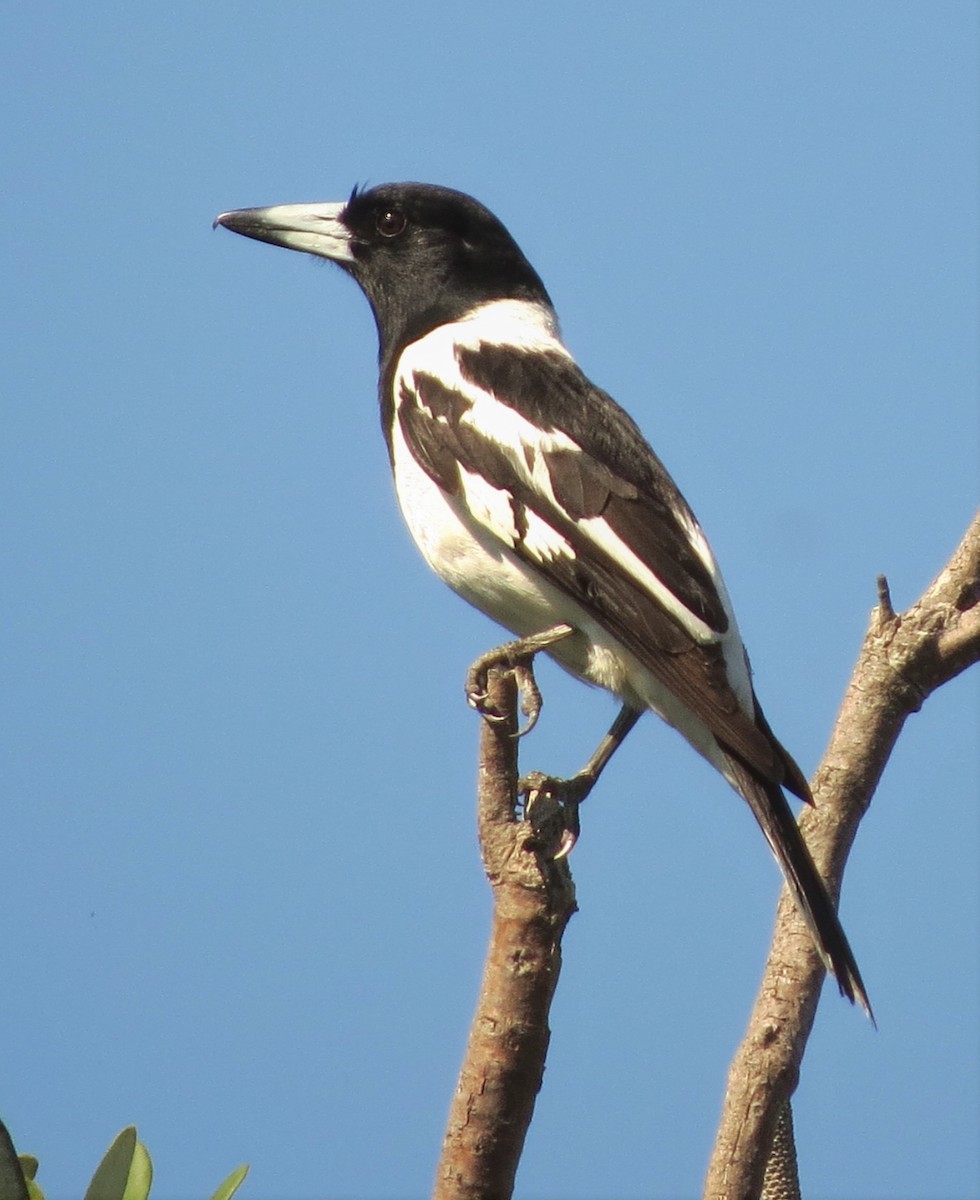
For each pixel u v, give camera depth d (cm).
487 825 773
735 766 1018
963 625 954
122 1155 679
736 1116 848
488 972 758
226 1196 680
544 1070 755
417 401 1244
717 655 1077
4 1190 627
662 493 1160
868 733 970
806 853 943
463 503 1195
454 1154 746
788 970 891
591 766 1124
